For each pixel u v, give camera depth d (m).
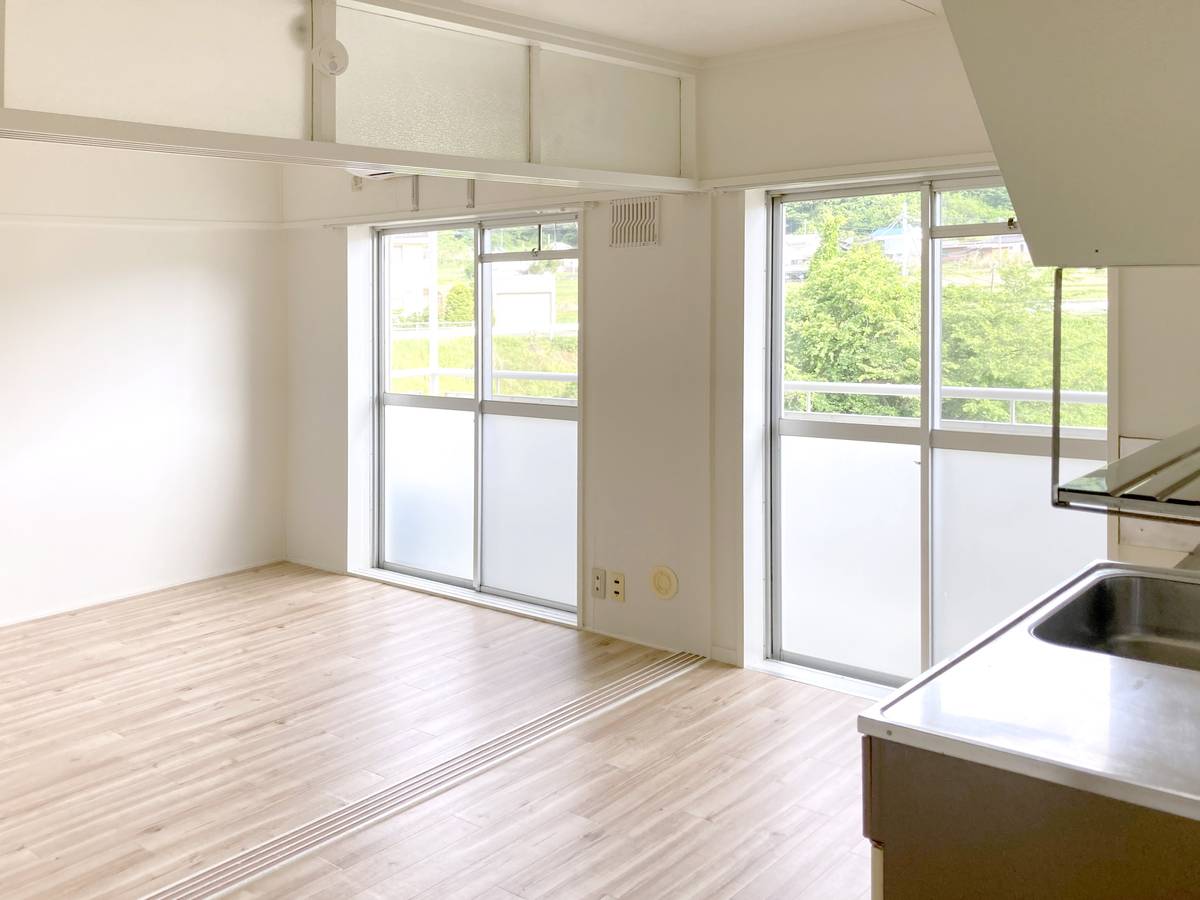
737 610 4.62
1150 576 2.31
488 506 5.76
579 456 5.13
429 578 6.12
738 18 3.75
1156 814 1.40
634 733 3.95
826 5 3.61
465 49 3.46
